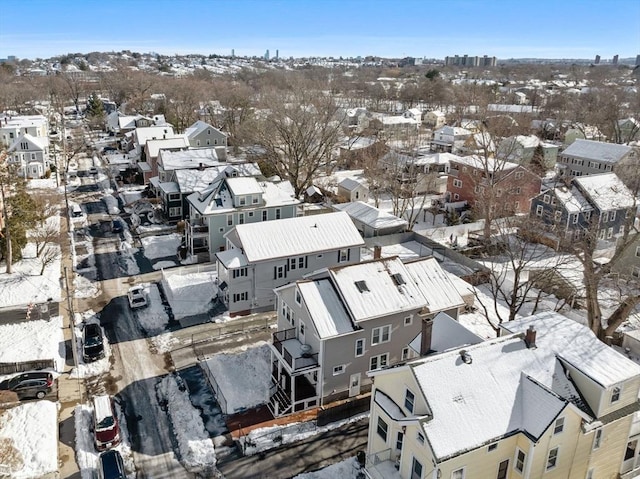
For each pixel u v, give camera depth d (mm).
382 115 138875
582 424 23141
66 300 44531
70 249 55375
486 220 56656
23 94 158750
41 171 83812
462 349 23859
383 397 24891
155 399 32688
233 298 42438
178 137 87688
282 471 27250
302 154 71938
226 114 113062
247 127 88438
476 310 44688
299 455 28375
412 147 75312
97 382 34094
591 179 61312
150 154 77688
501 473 22734
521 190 65625
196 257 52750
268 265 42594
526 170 66125
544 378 23875
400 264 34469
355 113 127562
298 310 32906
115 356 36938
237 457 28125
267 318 42406
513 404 22719
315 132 71375
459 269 50781
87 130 130125
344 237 44750
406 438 22984
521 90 189875
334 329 30719
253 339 39250
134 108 140750
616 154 82750
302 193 76812
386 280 33250
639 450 26797
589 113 127625
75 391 33156
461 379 22734
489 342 24453
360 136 98312
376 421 25531
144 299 43656
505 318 43094
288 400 31734
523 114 113562
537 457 22125
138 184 80750
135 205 68125
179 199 63125
